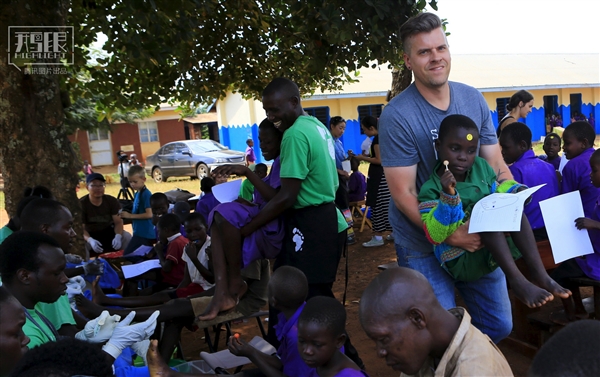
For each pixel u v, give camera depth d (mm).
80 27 7203
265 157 3766
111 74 7902
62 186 5738
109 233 7320
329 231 3490
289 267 3248
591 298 4859
